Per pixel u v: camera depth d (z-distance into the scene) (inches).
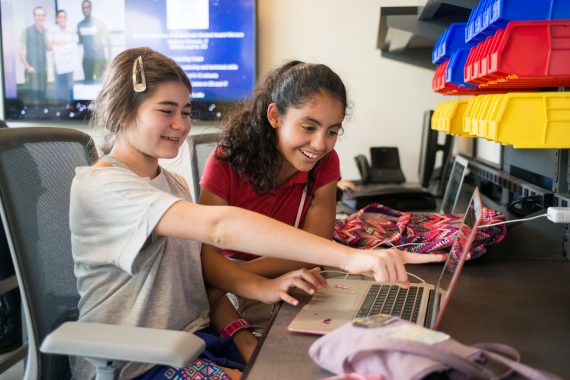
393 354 29.0
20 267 41.6
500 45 43.4
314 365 34.0
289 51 139.3
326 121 50.0
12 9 143.3
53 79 144.5
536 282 50.9
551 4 42.0
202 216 40.1
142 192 41.9
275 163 57.3
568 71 42.5
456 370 28.8
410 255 39.3
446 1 66.0
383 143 140.6
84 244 43.6
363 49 137.4
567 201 55.2
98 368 35.4
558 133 45.9
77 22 141.9
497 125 46.8
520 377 31.0
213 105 140.9
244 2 136.9
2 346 79.4
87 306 44.7
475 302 45.3
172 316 46.0
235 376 42.9
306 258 39.3
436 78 82.7
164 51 140.7
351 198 106.7
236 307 59.7
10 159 42.8
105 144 49.0
